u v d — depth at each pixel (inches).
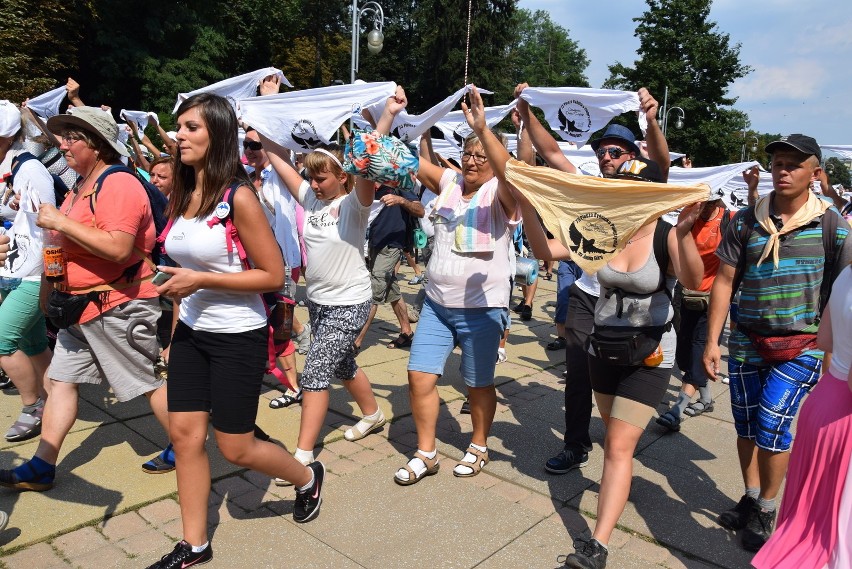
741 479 156.0
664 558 121.1
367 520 127.5
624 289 116.0
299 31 1499.8
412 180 134.0
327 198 148.6
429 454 147.3
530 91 186.2
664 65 1375.5
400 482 142.4
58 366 132.4
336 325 144.7
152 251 133.4
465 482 146.2
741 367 131.0
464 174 144.9
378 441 165.9
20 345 157.8
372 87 173.9
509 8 1520.7
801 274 120.3
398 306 256.4
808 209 121.3
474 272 141.4
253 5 1296.8
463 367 147.5
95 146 125.1
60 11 863.7
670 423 184.1
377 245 249.0
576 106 185.2
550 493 143.1
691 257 105.7
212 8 1159.0
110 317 127.1
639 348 111.6
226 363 105.2
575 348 155.7
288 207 210.2
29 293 149.3
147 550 114.1
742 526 132.0
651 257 113.8
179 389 106.2
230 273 104.0
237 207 103.0
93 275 125.1
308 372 143.3
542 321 323.9
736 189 296.5
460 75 1481.3
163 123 896.9
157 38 1026.7
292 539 119.6
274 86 209.6
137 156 265.0
